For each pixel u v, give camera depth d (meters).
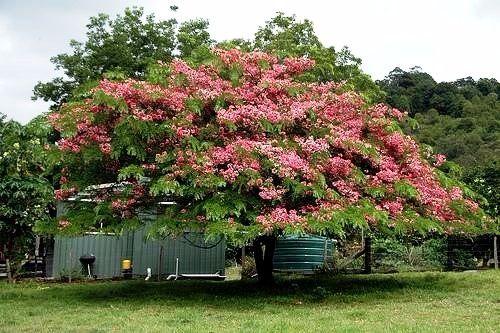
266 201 11.27
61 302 11.31
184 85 12.42
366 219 10.96
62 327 8.34
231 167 10.97
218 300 11.51
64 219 12.19
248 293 12.62
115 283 15.32
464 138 40.56
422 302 10.98
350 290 12.82
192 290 13.24
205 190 10.91
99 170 12.52
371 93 19.47
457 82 57.66
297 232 10.23
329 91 13.26
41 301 11.48
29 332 7.96
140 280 16.36
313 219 10.56
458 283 13.40
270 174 11.31
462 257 17.39
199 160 10.83
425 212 12.55
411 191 11.58
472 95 52.09
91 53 31.50
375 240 17.95
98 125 11.83
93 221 11.87
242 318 9.20
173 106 11.70
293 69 13.62
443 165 14.88
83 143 11.76
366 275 16.00
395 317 9.09
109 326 8.41
